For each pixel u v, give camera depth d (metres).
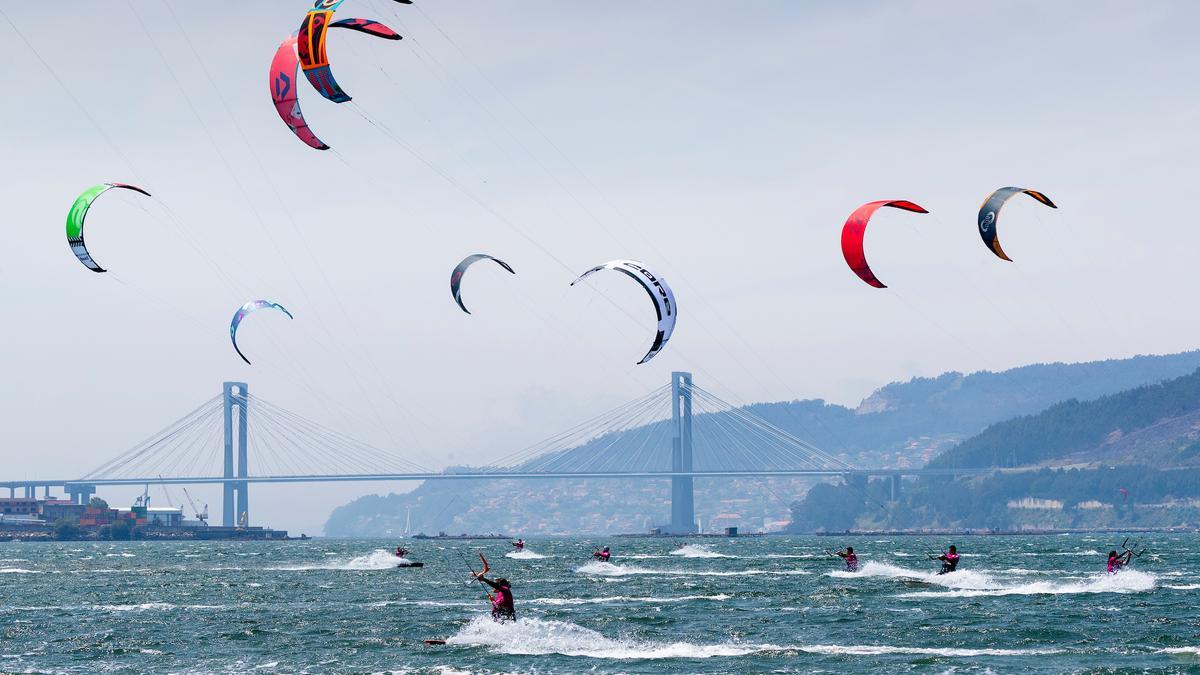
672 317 54.38
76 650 41.56
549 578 76.50
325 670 36.53
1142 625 44.09
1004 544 198.88
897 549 163.12
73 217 54.41
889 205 51.19
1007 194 50.75
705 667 35.81
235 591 68.38
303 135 49.97
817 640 41.16
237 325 65.38
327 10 46.59
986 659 36.88
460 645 40.47
